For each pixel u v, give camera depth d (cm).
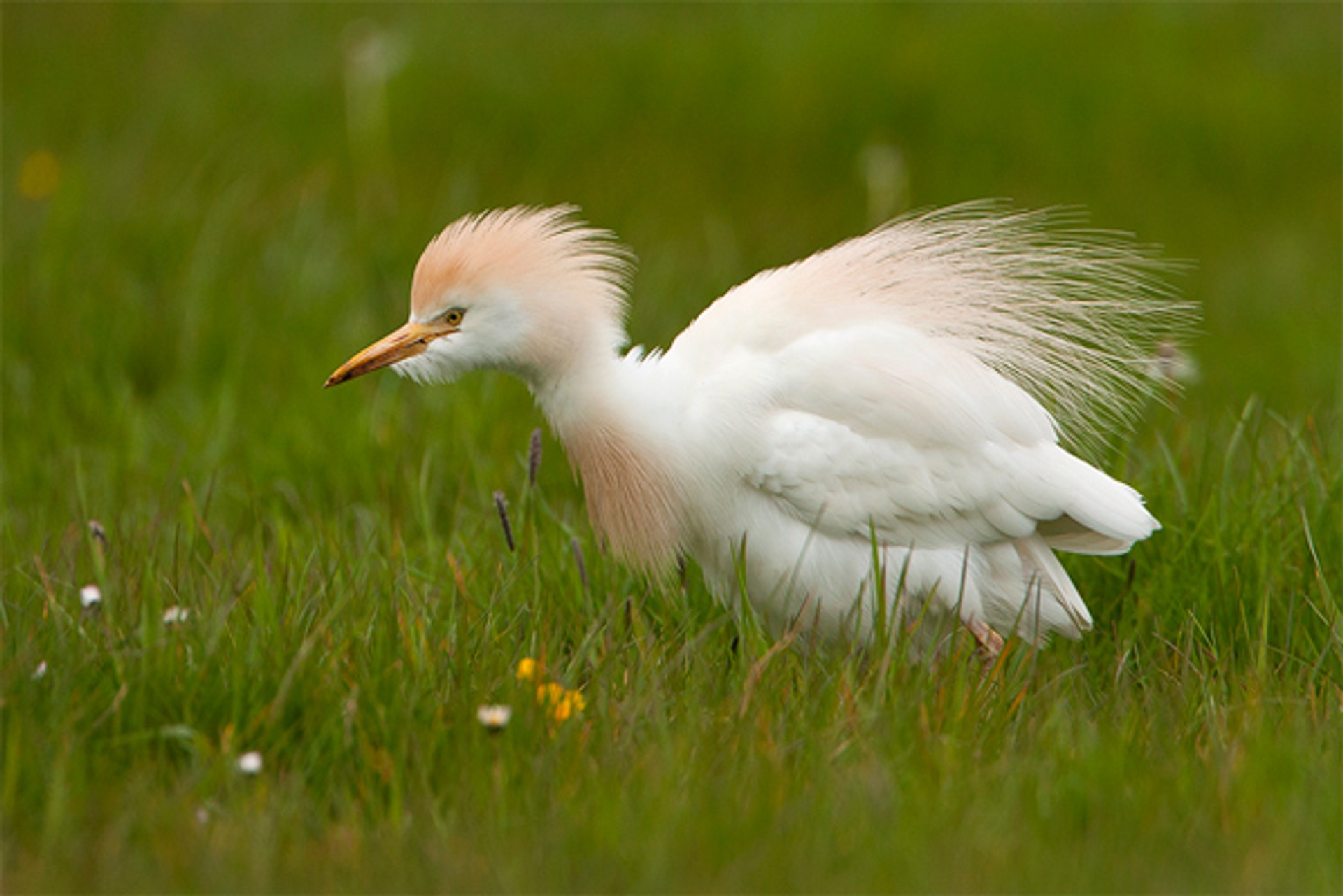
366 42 2009
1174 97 2061
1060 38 2178
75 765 610
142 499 1023
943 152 1922
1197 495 928
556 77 2036
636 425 796
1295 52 2267
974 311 812
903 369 770
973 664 747
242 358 1240
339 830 606
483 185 1742
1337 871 568
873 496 773
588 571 872
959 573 788
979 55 2100
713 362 798
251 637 694
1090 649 825
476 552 885
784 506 789
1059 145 1958
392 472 1046
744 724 666
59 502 1034
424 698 672
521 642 755
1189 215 1861
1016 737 688
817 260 822
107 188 1566
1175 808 611
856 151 1911
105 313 1276
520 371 812
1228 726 689
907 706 684
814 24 2173
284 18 2336
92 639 695
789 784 621
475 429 1093
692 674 721
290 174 1714
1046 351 828
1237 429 941
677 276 1438
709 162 1875
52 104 1945
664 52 2094
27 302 1273
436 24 2291
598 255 812
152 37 2233
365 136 1798
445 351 791
